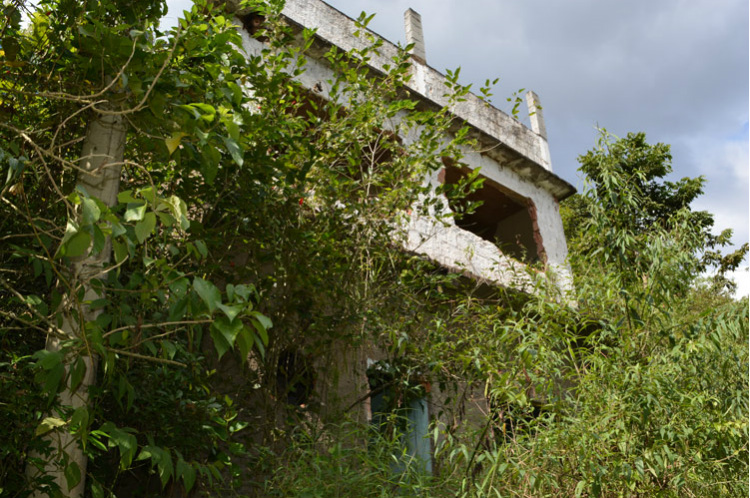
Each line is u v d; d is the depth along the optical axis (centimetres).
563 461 460
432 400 711
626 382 478
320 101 850
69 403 314
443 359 633
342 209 629
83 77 382
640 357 534
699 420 477
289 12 955
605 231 585
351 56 670
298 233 555
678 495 468
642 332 547
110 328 341
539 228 1159
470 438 507
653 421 472
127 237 259
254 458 500
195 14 404
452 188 713
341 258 633
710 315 527
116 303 338
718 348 500
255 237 546
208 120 335
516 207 1206
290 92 589
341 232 629
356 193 676
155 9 393
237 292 245
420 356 627
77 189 244
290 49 586
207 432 422
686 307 596
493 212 1225
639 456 448
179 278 269
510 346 559
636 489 464
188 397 427
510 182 1146
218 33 418
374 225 649
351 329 613
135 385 392
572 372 531
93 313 330
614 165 606
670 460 463
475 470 468
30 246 373
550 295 611
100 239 237
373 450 474
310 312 588
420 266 678
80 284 296
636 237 587
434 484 439
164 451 274
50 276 306
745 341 562
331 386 627
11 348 372
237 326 235
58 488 294
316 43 881
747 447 483
